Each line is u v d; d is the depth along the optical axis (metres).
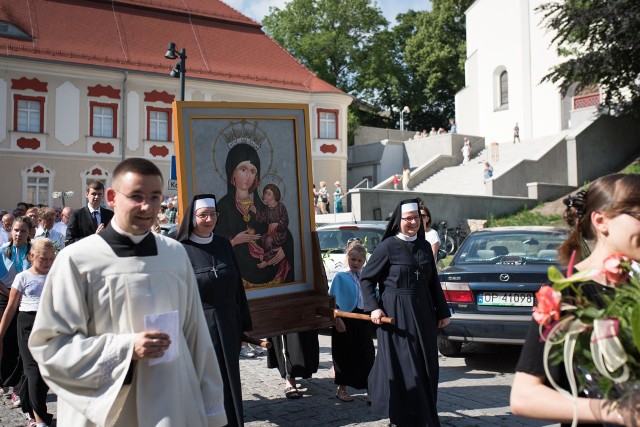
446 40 47.62
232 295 4.29
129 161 2.70
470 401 5.83
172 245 2.85
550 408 1.83
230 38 34.91
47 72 28.38
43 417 5.02
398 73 47.50
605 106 25.44
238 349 4.24
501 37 36.91
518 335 6.51
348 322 5.86
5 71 27.59
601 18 21.94
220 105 5.02
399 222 4.98
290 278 5.36
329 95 34.06
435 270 5.07
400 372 4.70
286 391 6.05
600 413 1.74
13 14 29.27
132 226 2.66
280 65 34.88
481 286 6.74
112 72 29.53
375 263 4.94
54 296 2.55
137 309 2.61
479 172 29.83
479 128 38.28
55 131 28.53
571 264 2.03
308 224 5.47
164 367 2.62
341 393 5.93
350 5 43.59
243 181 5.12
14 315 5.85
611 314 1.75
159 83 30.64
